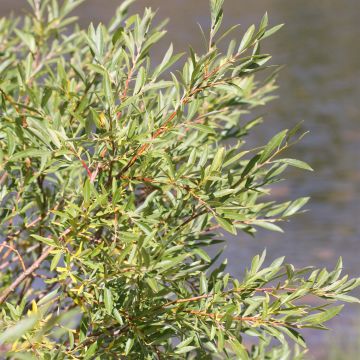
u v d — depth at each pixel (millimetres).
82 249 5043
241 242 22031
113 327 5168
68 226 4879
